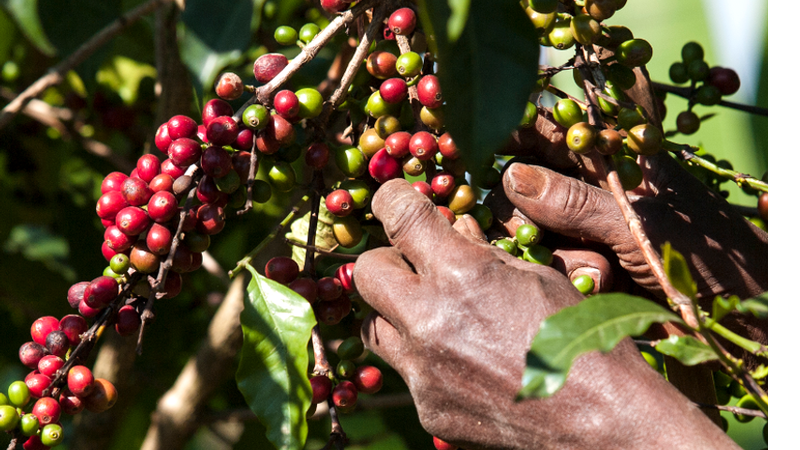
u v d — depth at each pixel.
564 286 1.04
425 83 1.05
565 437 1.00
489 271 1.03
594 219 1.08
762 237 1.09
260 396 1.05
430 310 1.02
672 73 1.17
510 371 1.01
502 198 1.11
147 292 1.06
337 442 1.05
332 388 1.07
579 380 1.00
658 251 1.08
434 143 1.06
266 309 1.06
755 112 1.16
